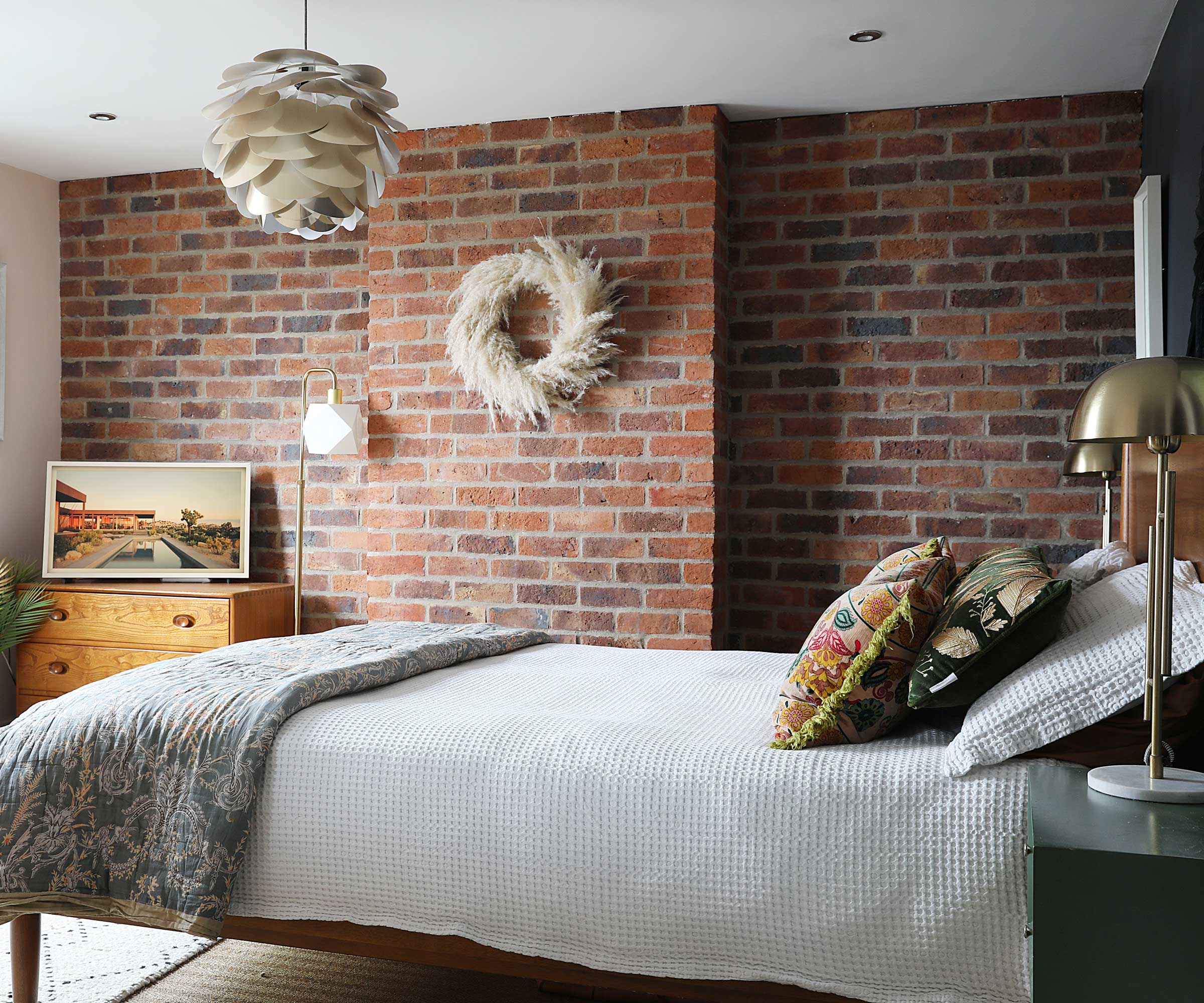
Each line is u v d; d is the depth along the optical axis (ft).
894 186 11.79
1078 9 9.29
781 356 12.12
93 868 6.03
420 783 5.78
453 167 12.38
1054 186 11.40
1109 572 7.07
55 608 12.75
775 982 5.23
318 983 7.41
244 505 13.58
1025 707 5.26
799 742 5.71
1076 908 3.95
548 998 7.16
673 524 11.69
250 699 6.30
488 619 12.31
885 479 11.85
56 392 14.49
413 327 12.55
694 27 9.66
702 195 11.59
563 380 11.82
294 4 9.16
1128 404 4.42
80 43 10.01
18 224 13.84
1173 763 5.56
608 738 5.83
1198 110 8.44
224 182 7.29
